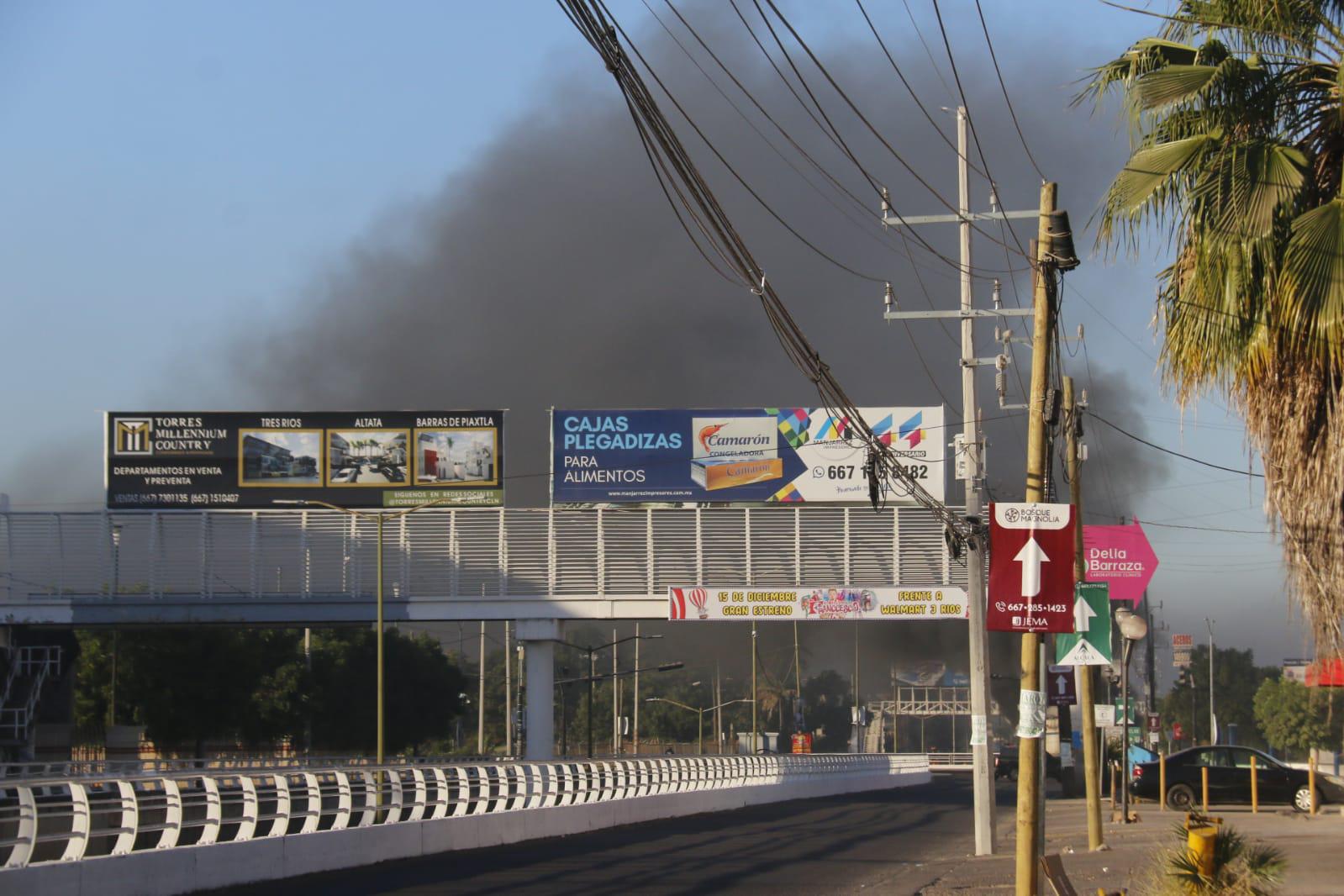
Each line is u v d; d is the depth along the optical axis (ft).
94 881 82.23
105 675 354.13
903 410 301.02
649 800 189.98
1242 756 199.93
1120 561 196.24
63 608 296.71
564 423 305.32
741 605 296.30
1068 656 111.45
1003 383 150.10
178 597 298.76
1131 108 72.69
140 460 306.96
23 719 288.92
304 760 260.01
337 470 306.55
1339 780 211.82
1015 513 74.23
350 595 300.20
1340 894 83.87
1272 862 77.61
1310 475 67.92
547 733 297.33
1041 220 83.87
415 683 419.13
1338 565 66.80
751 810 222.28
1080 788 279.08
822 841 150.30
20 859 77.61
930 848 141.28
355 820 157.48
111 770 218.38
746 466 302.86
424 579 300.61
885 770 360.48
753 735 446.19
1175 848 80.38
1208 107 72.13
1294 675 475.31
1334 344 65.36
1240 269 69.72
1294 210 70.23
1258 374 69.92
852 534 298.35
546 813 154.20
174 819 93.66
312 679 373.40
